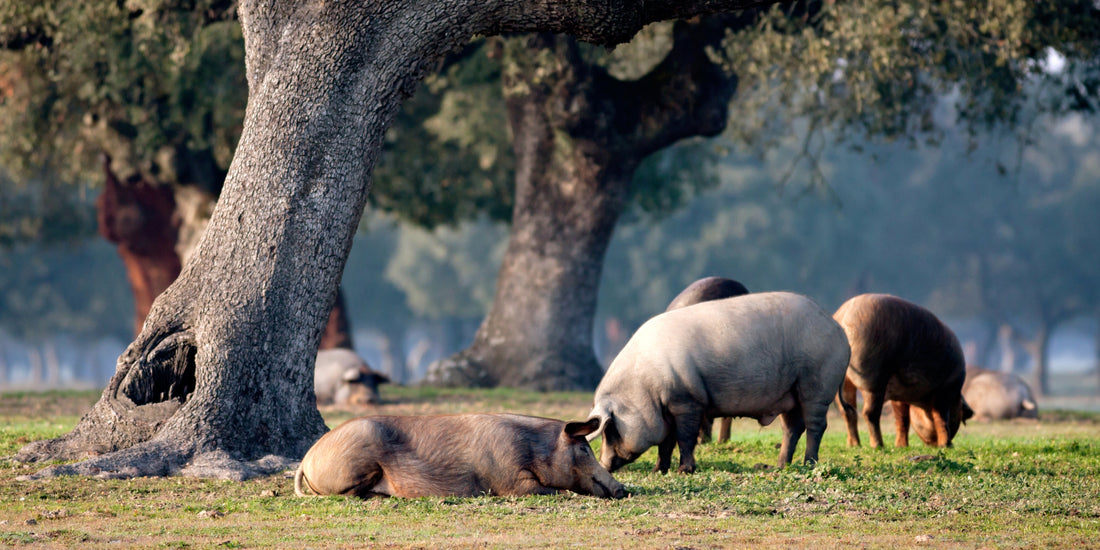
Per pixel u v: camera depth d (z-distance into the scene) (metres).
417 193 109.62
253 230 35.69
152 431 35.41
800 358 32.75
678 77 76.25
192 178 93.12
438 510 25.30
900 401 44.00
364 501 26.62
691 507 25.89
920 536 22.11
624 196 83.12
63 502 27.62
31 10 64.69
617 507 25.88
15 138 85.94
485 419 27.62
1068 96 73.12
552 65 73.25
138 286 112.88
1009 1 61.75
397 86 36.88
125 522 24.56
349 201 36.66
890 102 78.00
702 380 31.69
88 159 93.62
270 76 36.22
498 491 27.23
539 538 22.08
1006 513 25.31
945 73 72.12
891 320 40.72
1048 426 65.00
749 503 26.30
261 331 35.28
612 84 78.50
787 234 188.62
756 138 90.25
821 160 188.88
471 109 97.44
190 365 36.75
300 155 35.84
